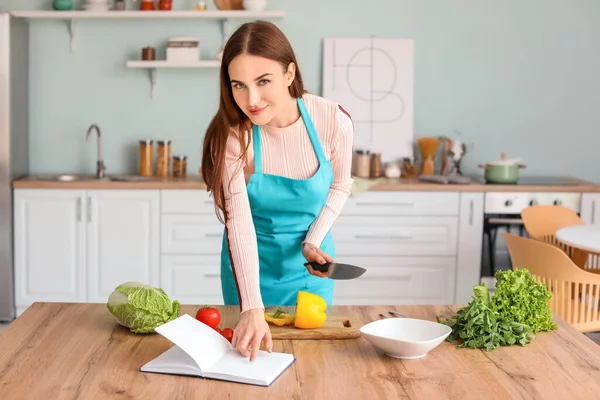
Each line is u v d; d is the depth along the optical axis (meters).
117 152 5.26
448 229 4.84
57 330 2.07
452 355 1.94
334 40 5.21
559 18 5.29
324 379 1.79
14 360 1.86
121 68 5.19
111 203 4.77
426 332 2.00
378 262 4.86
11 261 4.78
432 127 5.34
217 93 5.25
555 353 1.96
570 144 5.37
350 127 2.46
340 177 2.53
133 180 4.86
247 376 1.75
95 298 4.83
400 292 4.89
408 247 4.85
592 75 5.34
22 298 4.82
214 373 1.78
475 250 4.86
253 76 1.96
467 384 1.76
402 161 5.28
